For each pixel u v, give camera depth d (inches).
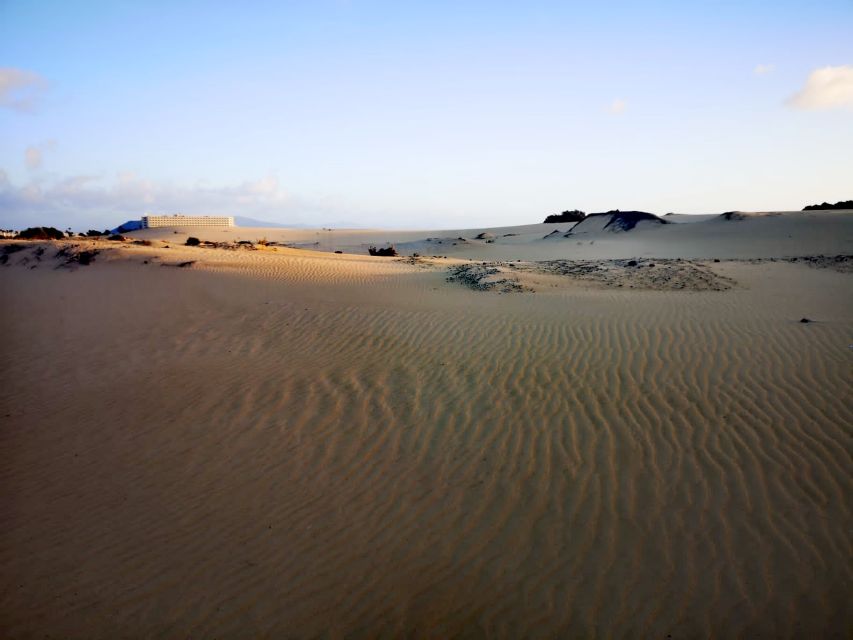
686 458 267.1
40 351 486.0
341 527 236.5
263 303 599.2
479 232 2994.6
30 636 187.9
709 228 1706.4
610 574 204.5
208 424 330.6
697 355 384.2
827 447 267.6
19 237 1321.4
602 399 328.5
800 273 738.8
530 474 263.9
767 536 216.5
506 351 411.5
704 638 177.6
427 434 303.9
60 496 268.1
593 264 856.9
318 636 184.5
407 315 522.3
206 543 230.7
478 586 203.0
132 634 187.6
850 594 188.9
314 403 348.5
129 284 735.1
